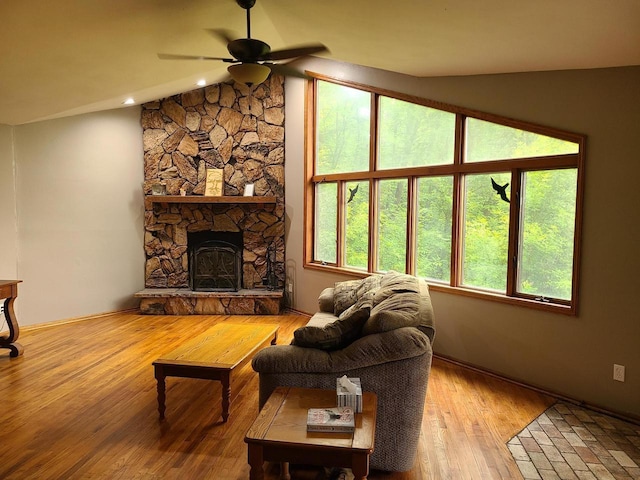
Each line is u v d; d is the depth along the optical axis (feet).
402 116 16.19
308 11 11.11
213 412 10.84
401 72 14.74
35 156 17.72
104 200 19.85
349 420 6.68
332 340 8.60
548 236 12.04
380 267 17.49
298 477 8.34
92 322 19.02
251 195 20.67
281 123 20.80
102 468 8.44
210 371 10.27
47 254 18.24
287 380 8.38
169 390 12.13
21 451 9.00
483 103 13.12
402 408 8.17
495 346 13.17
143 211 21.20
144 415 10.64
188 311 20.43
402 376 8.13
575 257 11.14
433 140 15.16
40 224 17.98
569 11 7.56
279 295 20.17
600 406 10.94
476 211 13.92
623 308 10.41
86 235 19.35
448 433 9.94
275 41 14.64
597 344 10.90
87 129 19.17
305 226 20.31
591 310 10.95
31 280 17.84
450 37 10.21
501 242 13.23
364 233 18.04
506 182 12.98
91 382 12.62
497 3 7.84
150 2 10.45
